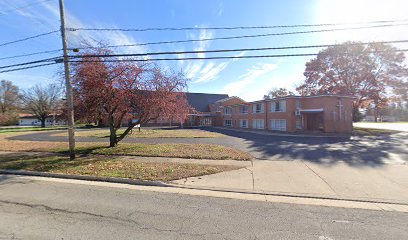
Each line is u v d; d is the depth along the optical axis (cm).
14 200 546
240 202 535
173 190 631
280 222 424
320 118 2664
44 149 1388
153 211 478
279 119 2814
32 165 931
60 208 494
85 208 494
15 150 1386
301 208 496
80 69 1168
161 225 411
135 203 527
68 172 809
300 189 620
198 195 587
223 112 4619
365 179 700
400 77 2956
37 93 5409
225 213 468
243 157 1032
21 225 410
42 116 5516
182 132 2777
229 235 374
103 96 1188
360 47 2988
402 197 555
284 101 2728
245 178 722
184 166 870
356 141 1731
